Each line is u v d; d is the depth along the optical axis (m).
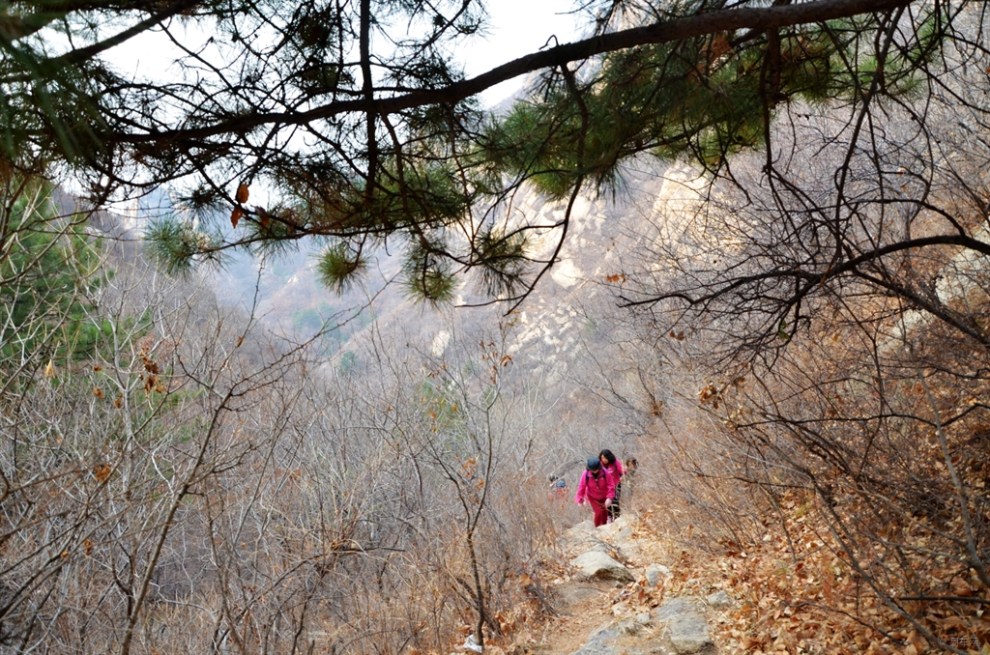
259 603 7.38
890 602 4.47
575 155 3.50
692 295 7.95
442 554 8.55
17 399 6.56
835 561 6.26
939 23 3.66
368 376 12.02
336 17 3.03
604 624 7.65
